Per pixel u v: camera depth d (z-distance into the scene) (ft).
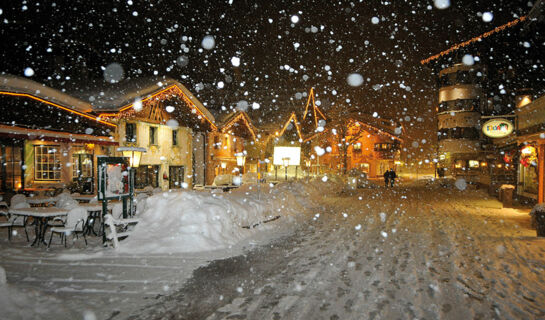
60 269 21.12
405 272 21.09
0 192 46.06
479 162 148.46
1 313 13.64
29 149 49.98
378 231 34.83
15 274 19.99
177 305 15.88
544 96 46.85
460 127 152.35
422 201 66.23
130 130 63.72
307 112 144.25
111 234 25.57
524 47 60.90
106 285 18.44
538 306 16.19
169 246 25.71
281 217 40.16
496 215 47.01
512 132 73.20
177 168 81.82
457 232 34.42
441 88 159.43
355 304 16.12
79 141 48.96
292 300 16.56
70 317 14.38
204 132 95.55
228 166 113.19
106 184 27.48
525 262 23.58
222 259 23.79
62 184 50.31
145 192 45.24
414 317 14.79
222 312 15.15
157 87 63.46
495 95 108.06
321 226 37.86
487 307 15.99
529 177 60.08
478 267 22.34
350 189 98.84
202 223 27.73
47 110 45.24
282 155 90.43
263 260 23.73
